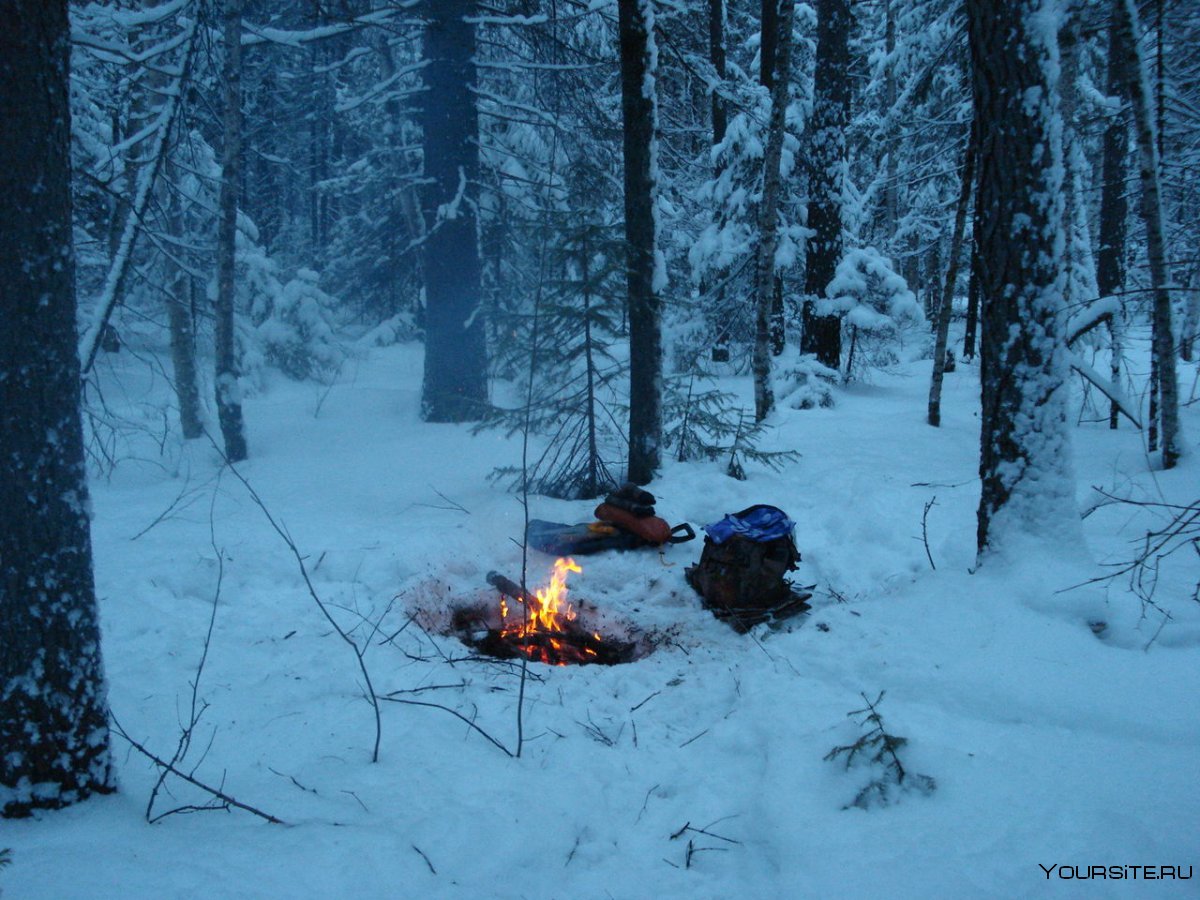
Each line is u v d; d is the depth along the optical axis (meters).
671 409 9.34
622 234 9.15
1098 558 5.35
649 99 7.74
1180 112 11.15
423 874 2.60
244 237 18.56
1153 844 2.56
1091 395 11.43
